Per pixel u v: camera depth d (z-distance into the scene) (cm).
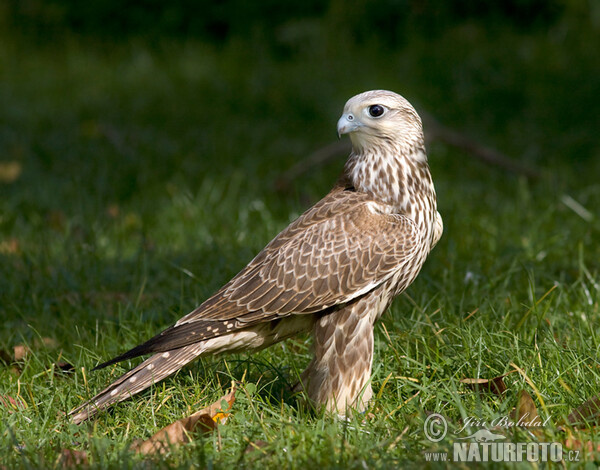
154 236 1298
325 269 747
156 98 2309
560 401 724
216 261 1138
